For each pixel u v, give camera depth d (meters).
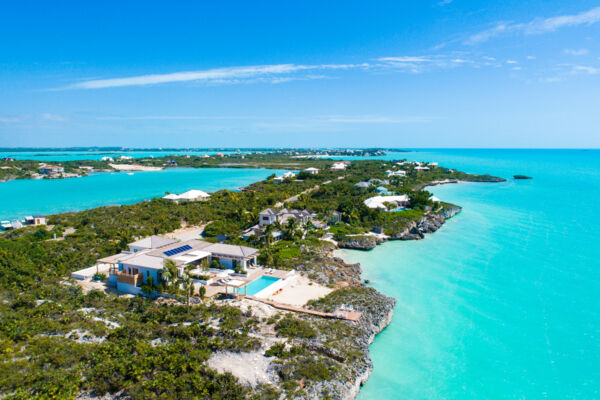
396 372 32.81
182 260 47.88
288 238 68.56
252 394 26.77
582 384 31.20
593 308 44.75
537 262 61.56
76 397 25.39
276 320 37.97
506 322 41.44
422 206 98.69
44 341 30.59
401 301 46.75
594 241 74.06
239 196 113.25
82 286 46.88
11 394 24.33
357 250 69.44
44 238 67.88
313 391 27.67
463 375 32.44
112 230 70.12
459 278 54.59
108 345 30.28
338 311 40.50
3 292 41.62
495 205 115.88
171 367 28.00
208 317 36.94
